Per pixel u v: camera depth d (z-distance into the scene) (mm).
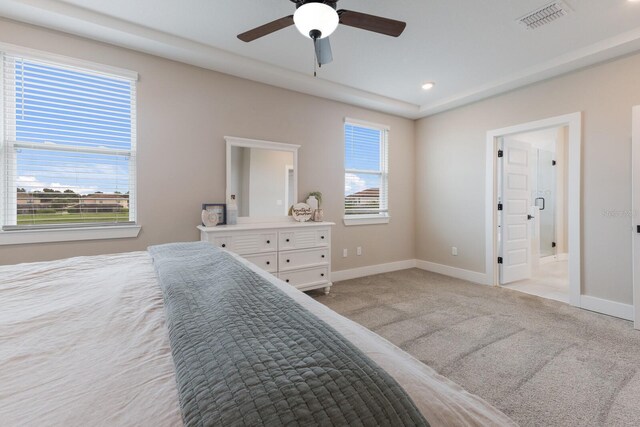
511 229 3898
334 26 1613
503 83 3340
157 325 875
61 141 2418
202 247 1817
